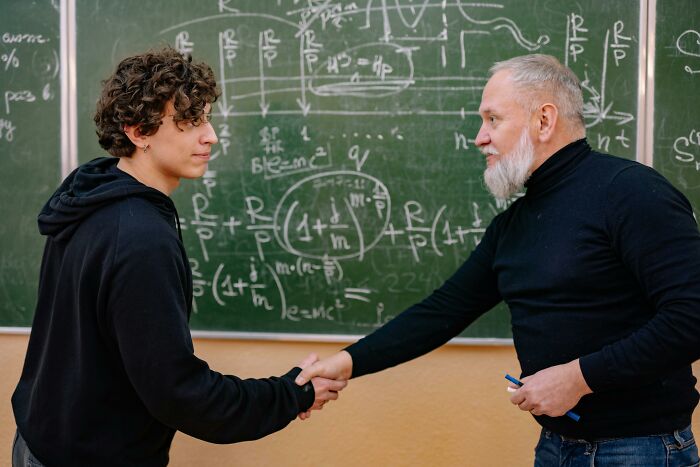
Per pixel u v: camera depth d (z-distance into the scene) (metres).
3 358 2.13
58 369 1.20
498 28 1.93
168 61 1.22
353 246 2.01
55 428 1.19
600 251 1.20
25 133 2.08
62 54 2.05
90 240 1.15
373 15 1.96
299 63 1.99
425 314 1.56
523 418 2.02
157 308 1.10
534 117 1.31
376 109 1.97
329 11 1.97
